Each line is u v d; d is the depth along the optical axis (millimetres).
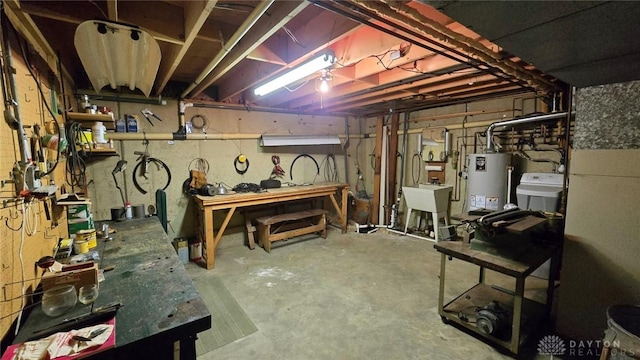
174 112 3861
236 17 1908
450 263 3584
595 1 932
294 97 4078
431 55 2318
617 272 1926
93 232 2006
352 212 5680
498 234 2086
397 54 2361
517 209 2393
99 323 1107
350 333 2217
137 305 1242
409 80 2986
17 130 1242
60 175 2090
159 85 3256
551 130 3381
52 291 1215
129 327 1080
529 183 3295
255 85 3223
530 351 2008
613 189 1913
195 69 3191
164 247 2035
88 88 3246
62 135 2004
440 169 4660
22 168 1233
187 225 4051
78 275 1316
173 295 1333
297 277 3221
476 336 2170
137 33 1599
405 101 4336
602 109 1923
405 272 3322
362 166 6027
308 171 5250
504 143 3873
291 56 2270
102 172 3449
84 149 2641
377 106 4824
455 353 1994
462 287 2943
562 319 2162
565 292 2143
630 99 1812
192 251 3729
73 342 970
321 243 4422
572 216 2090
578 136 2037
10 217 1134
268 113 4695
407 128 5117
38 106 1680
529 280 3129
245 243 4500
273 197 4016
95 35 1619
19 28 1420
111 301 1273
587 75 1730
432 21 1502
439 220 4707
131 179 3627
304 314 2480
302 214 4461
